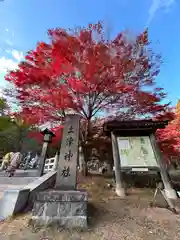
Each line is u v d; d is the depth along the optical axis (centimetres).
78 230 345
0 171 970
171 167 1953
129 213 466
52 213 371
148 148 738
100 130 1048
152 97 738
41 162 884
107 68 682
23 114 827
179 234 349
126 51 721
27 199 479
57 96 679
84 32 743
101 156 1398
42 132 971
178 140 1036
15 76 696
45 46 755
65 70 671
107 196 627
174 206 517
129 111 875
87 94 779
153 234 347
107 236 331
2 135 1994
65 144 536
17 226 352
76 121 587
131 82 762
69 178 469
